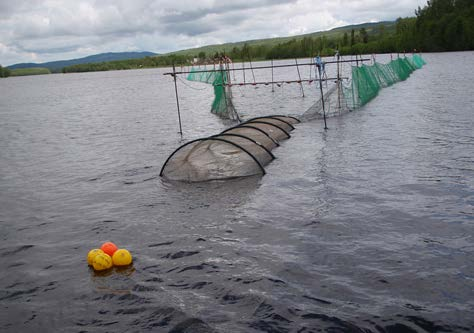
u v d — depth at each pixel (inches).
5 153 1143.0
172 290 407.8
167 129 1365.7
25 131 1562.5
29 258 495.5
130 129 1421.0
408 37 6181.1
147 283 422.9
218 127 1343.5
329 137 1027.9
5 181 844.6
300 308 366.6
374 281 401.1
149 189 717.9
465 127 1028.5
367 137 999.0
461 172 697.0
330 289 392.2
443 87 1923.0
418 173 706.8
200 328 349.7
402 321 343.0
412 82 2220.7
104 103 2578.7
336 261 441.7
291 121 1250.0
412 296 374.9
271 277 417.7
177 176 760.3
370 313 354.6
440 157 789.9
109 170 871.1
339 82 1407.5
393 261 435.2
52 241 539.8
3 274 460.8
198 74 2923.2
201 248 488.7
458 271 410.9
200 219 572.4
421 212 552.1
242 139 861.8
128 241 522.0
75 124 1667.1
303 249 471.5
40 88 5329.7
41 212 648.4
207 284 413.4
